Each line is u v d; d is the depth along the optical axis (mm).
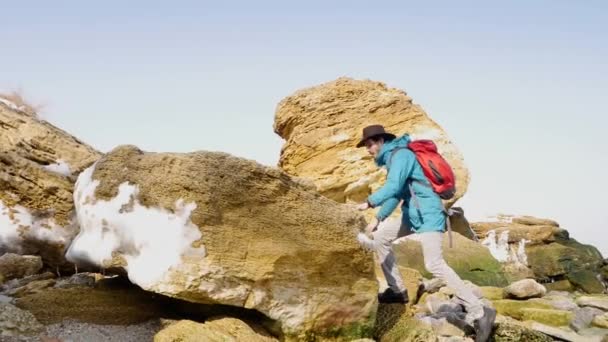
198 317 5043
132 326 4852
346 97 14227
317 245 5113
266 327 4969
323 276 5160
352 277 5352
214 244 4652
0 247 6547
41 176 7098
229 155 4828
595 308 7441
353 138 13305
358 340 5234
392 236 6016
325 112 13938
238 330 4605
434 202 5574
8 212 6727
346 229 5324
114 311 4895
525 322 6688
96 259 4906
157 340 4258
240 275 4707
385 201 5695
